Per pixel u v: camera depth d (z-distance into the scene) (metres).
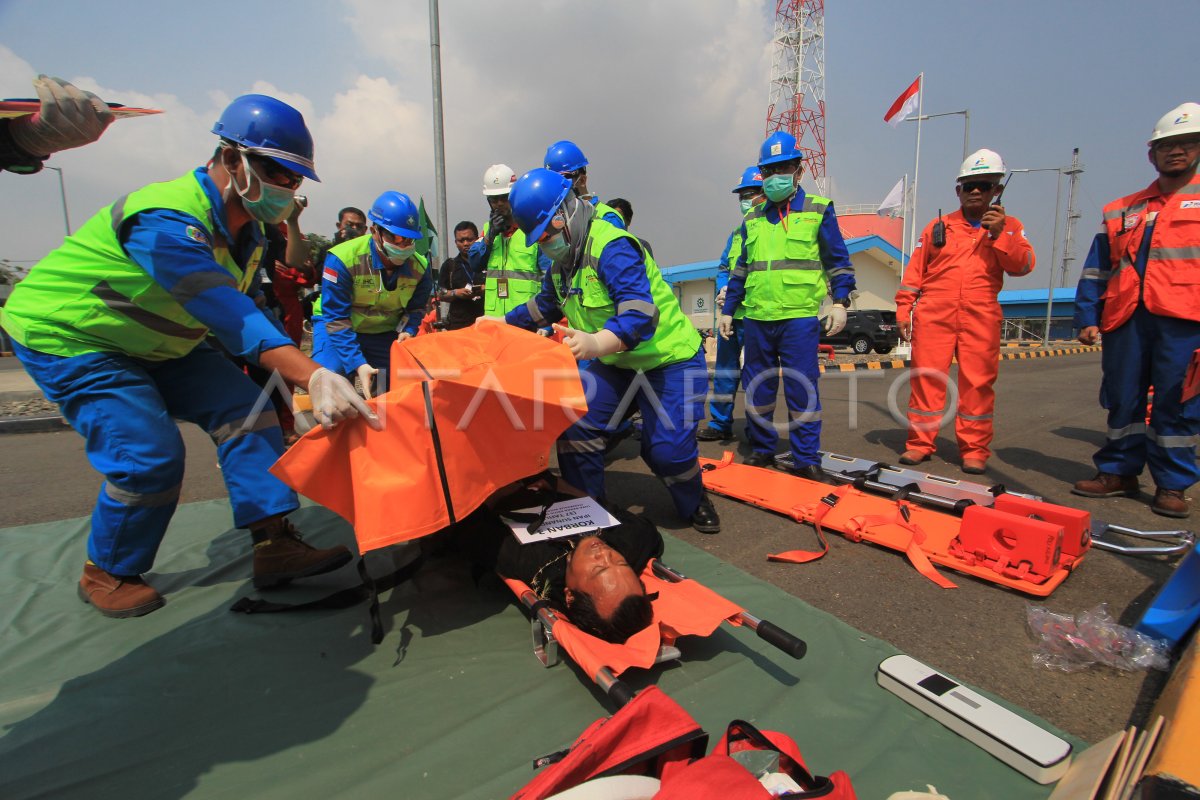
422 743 1.91
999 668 2.23
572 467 3.44
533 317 3.73
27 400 9.82
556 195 3.05
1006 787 1.67
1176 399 3.67
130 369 2.58
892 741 1.85
